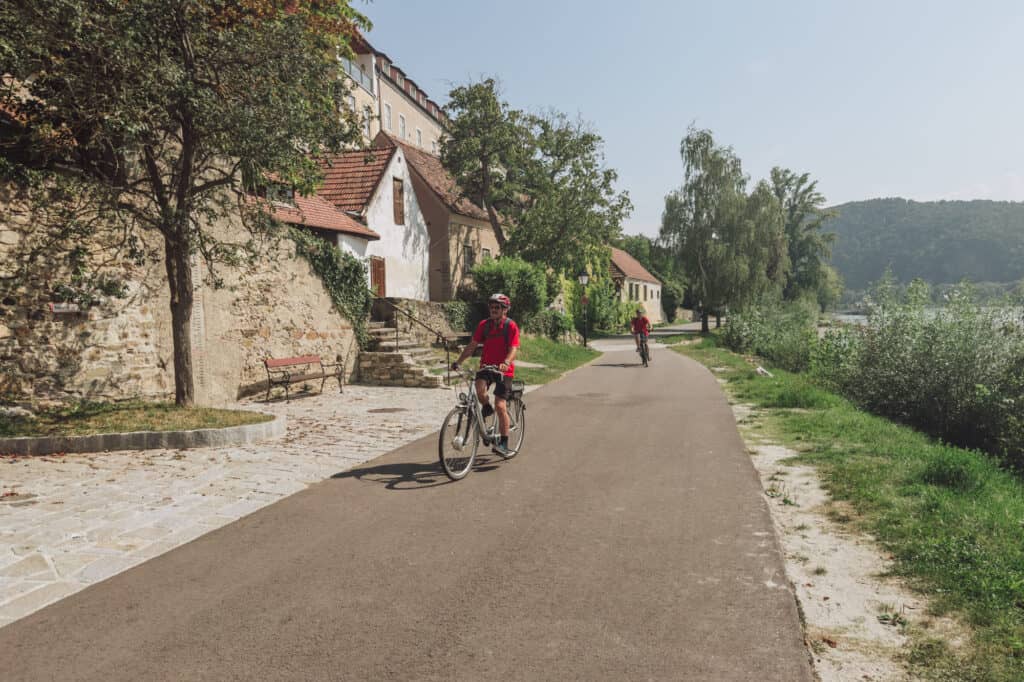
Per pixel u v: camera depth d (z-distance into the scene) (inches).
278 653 121.3
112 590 151.2
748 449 312.2
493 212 1338.6
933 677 111.4
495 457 299.0
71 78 310.3
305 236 458.3
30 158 370.9
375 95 1761.8
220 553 175.5
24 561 169.3
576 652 120.7
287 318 555.5
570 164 1312.7
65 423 336.5
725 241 1686.8
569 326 1285.7
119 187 350.0
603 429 370.9
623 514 208.8
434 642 125.2
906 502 213.9
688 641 124.7
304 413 446.3
